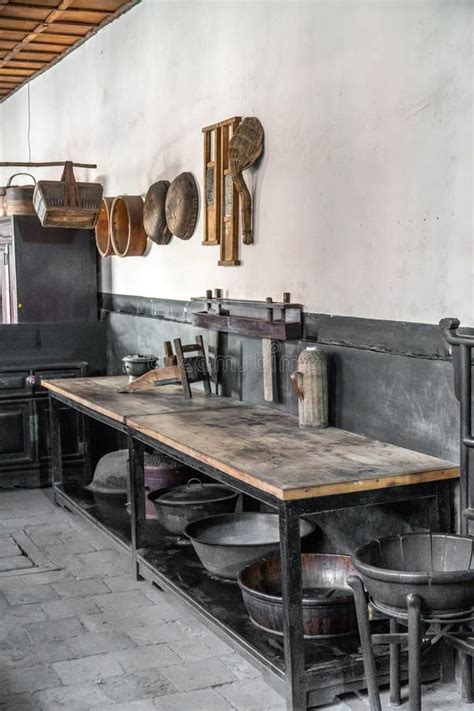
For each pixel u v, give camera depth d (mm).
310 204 4539
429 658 3480
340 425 4363
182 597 4109
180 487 5004
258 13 4941
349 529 4320
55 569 4941
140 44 6602
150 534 5051
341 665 3307
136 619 4234
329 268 4406
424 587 2811
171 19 6062
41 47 7910
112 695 3471
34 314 7363
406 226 3846
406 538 3277
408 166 3818
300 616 3229
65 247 7441
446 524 3521
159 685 3555
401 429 3910
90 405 5250
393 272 3939
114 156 7238
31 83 9383
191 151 5895
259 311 5023
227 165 5332
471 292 3496
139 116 6699
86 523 5848
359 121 4125
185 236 5922
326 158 4383
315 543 4480
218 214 5426
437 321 3686
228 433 4219
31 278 7328
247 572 3748
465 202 3508
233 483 3578
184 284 6105
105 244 7316
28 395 6797
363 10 4051
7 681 3598
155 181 6461
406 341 3861
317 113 4438
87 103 7785
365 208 4113
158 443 4316
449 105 3568
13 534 5629
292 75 4641
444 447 3648
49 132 8891
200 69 5688
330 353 4414
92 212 6484
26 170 9711
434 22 3623
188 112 5898
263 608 3508
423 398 3764
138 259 6879
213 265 5660
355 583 3074
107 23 7148
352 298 4242
